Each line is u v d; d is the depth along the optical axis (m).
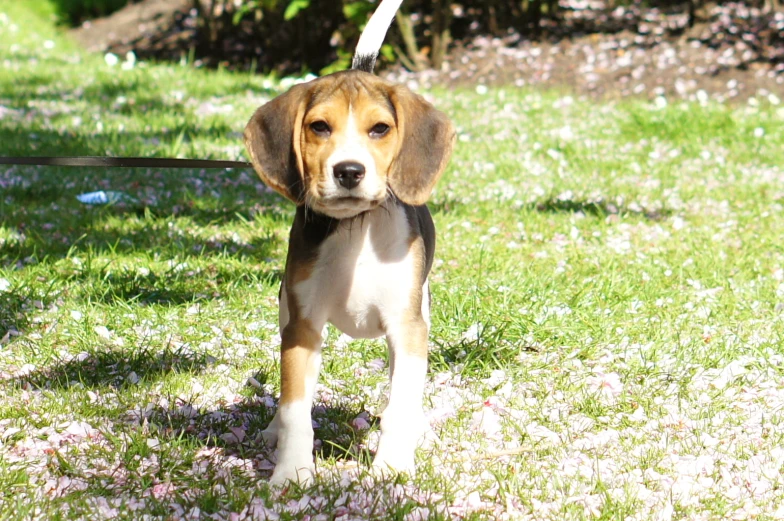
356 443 4.09
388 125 3.51
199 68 17.27
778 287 6.22
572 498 3.52
